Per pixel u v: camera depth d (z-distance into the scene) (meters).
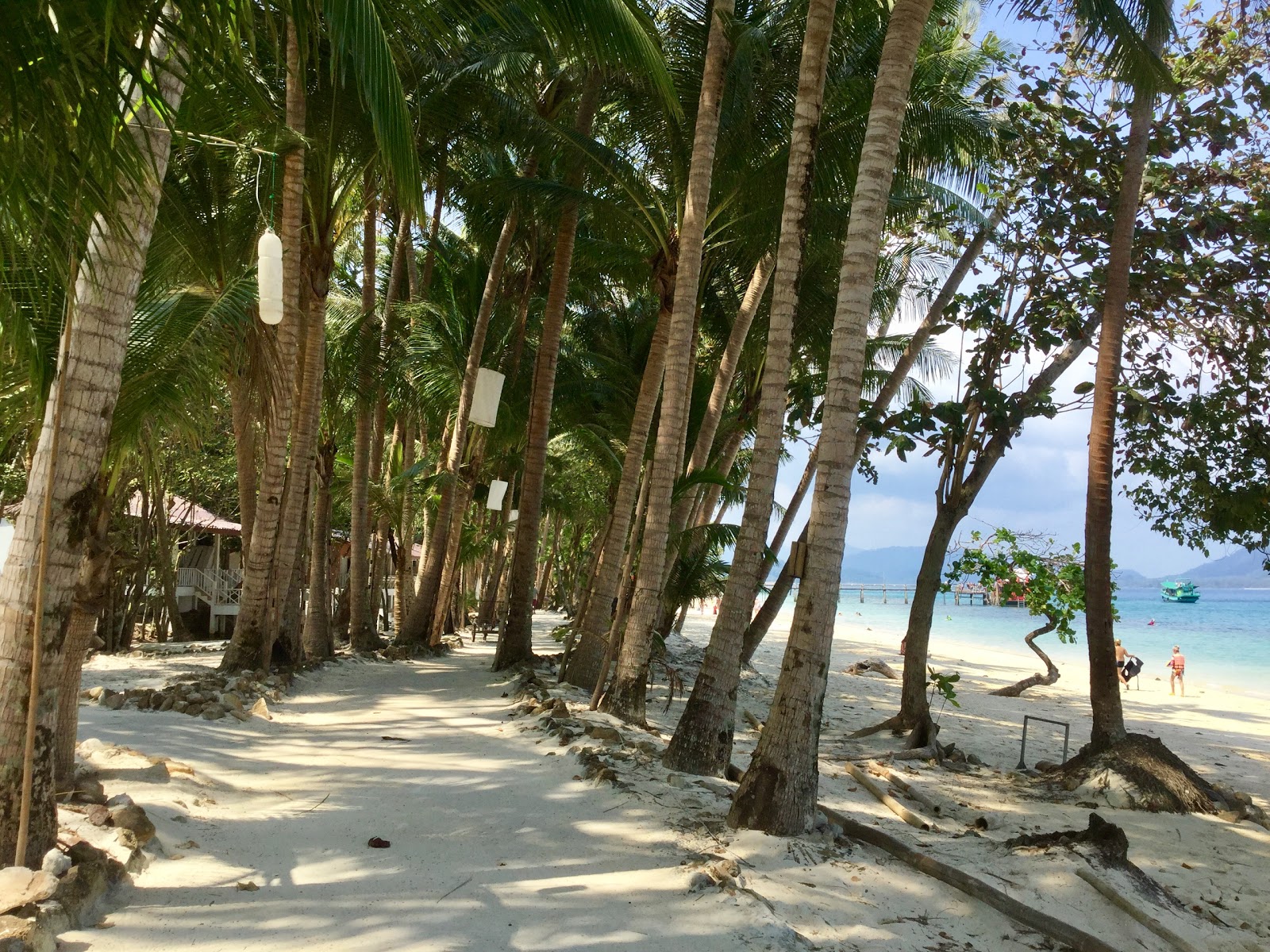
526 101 13.23
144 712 8.35
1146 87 8.72
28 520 3.78
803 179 7.33
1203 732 15.01
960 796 8.45
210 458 20.80
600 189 12.23
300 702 10.48
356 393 16.03
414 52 10.60
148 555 17.38
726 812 6.09
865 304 5.97
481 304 16.27
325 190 11.58
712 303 15.47
